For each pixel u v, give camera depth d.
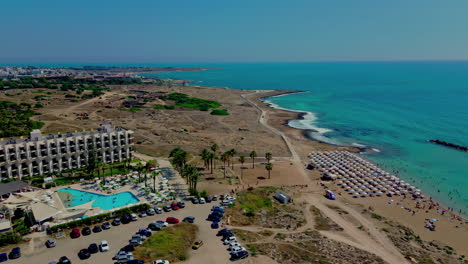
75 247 82.94
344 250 87.12
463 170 162.75
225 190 128.12
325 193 131.88
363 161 170.12
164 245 83.94
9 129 199.38
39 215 92.75
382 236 97.06
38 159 133.00
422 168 166.25
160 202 112.56
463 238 100.06
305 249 86.31
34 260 76.56
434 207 121.94
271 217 106.75
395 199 128.62
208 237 90.44
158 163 156.62
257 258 80.31
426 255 87.88
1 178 125.19
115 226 95.38
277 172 154.12
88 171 132.12
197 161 165.00
